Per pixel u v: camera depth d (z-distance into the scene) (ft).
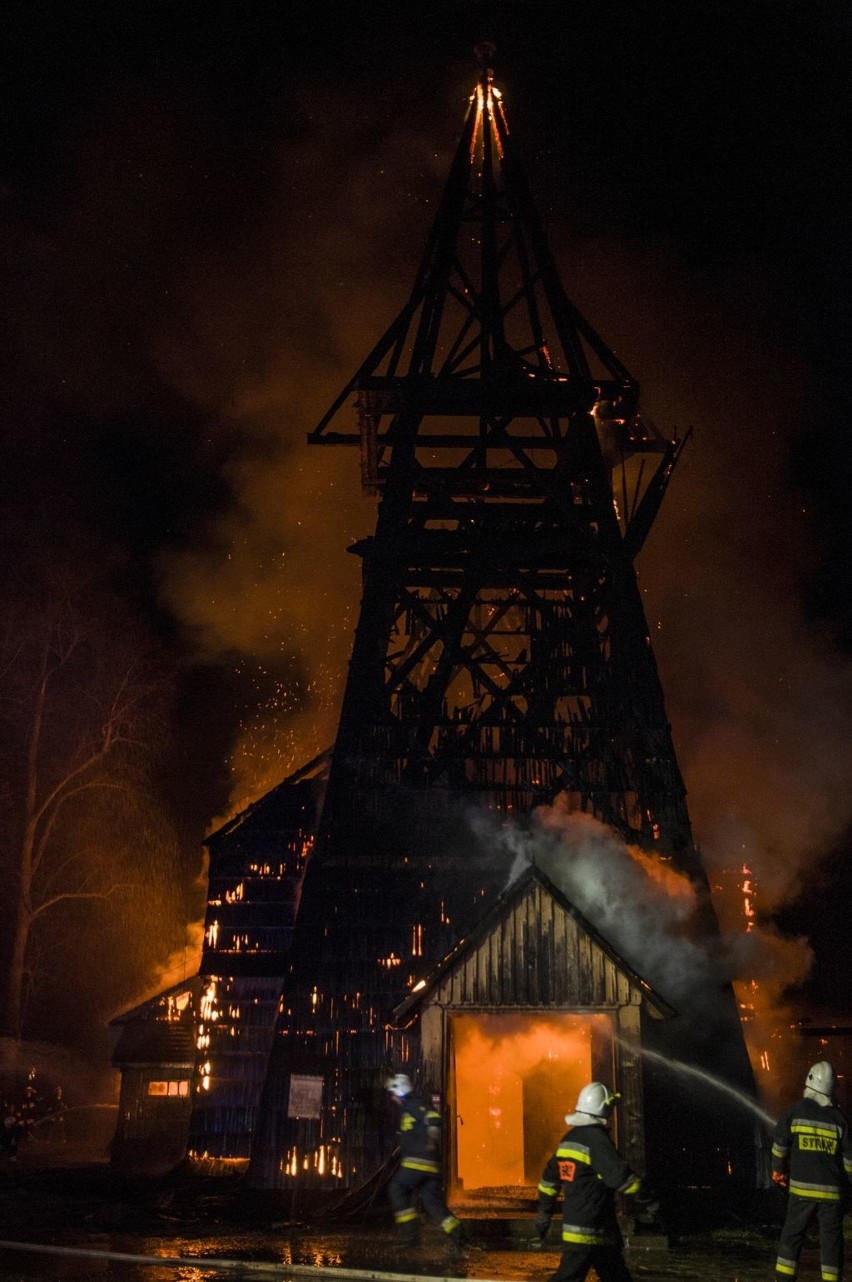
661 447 84.99
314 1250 46.14
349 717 74.08
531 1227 49.57
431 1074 54.24
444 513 80.79
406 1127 40.98
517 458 81.00
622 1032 53.83
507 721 74.69
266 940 81.66
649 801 71.46
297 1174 58.65
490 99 87.15
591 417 81.46
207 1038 79.00
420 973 65.62
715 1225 53.93
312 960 66.39
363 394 82.64
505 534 83.92
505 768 73.41
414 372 81.87
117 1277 38.70
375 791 71.67
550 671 78.13
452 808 71.31
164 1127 91.40
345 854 69.31
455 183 84.94
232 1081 77.77
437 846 69.77
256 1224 53.52
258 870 83.71
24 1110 120.26
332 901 68.08
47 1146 113.70
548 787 72.84
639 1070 53.26
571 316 83.51
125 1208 59.11
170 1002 95.45
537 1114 65.98
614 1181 28.78
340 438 84.99
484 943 55.26
